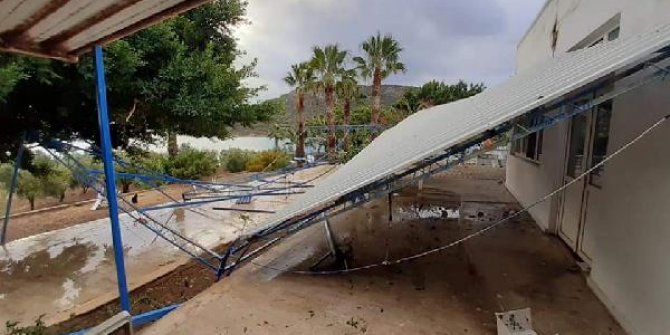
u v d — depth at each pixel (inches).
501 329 118.2
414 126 323.3
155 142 432.5
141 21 95.4
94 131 363.3
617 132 140.1
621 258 130.1
